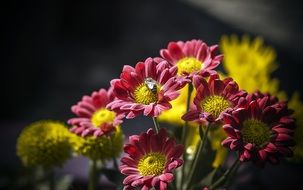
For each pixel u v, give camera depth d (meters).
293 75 1.62
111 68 1.65
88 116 0.33
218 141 0.35
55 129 0.36
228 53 0.41
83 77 1.57
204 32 1.87
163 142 0.27
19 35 1.19
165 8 1.91
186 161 0.32
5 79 1.22
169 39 1.80
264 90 0.38
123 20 1.77
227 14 1.99
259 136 0.26
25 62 1.22
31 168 0.44
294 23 1.95
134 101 0.28
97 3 1.72
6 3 1.16
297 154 0.36
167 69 0.27
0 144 0.81
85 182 0.56
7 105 1.23
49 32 1.26
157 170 0.27
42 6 1.21
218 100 0.27
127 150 0.27
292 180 0.51
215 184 0.29
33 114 1.26
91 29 1.72
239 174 0.38
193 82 0.27
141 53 1.73
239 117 0.26
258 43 0.43
